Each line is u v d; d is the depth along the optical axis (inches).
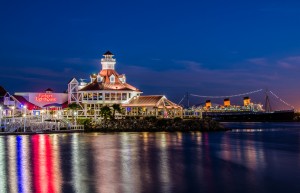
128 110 6368.1
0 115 5108.3
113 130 5693.9
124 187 1818.4
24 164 2381.9
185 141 4035.4
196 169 2271.2
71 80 6835.6
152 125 5851.4
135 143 3715.6
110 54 6953.7
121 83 6761.8
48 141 3841.0
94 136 4635.8
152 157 2733.8
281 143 3946.9
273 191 1775.3
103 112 6028.5
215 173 2151.8
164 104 6353.3
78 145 3467.0
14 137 4338.1
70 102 6712.6
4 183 1873.8
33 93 6835.6
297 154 2989.7
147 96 6466.5
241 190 1788.9
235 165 2423.7
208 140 4217.5
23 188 1784.0
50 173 2110.0
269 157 2802.7
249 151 3171.8
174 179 1990.7
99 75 6752.0
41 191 1737.2
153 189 1790.1
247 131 6254.9
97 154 2849.4
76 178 1989.4
